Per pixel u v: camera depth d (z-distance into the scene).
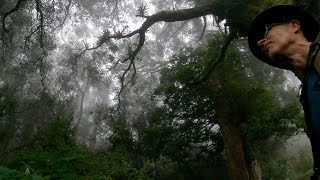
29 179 3.35
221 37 15.97
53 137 8.94
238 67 16.45
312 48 1.20
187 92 16.33
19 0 17.50
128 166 9.73
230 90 15.40
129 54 15.25
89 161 7.87
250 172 16.12
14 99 19.02
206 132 17.09
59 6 24.25
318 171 1.21
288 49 1.34
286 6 1.42
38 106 19.45
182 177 18.14
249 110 15.45
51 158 6.15
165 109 18.17
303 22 1.39
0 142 15.88
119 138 16.61
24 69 25.66
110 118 20.77
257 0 10.82
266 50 1.44
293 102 15.39
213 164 17.86
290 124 16.62
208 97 16.31
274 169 18.97
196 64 15.64
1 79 25.95
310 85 1.17
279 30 1.38
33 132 18.53
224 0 11.38
